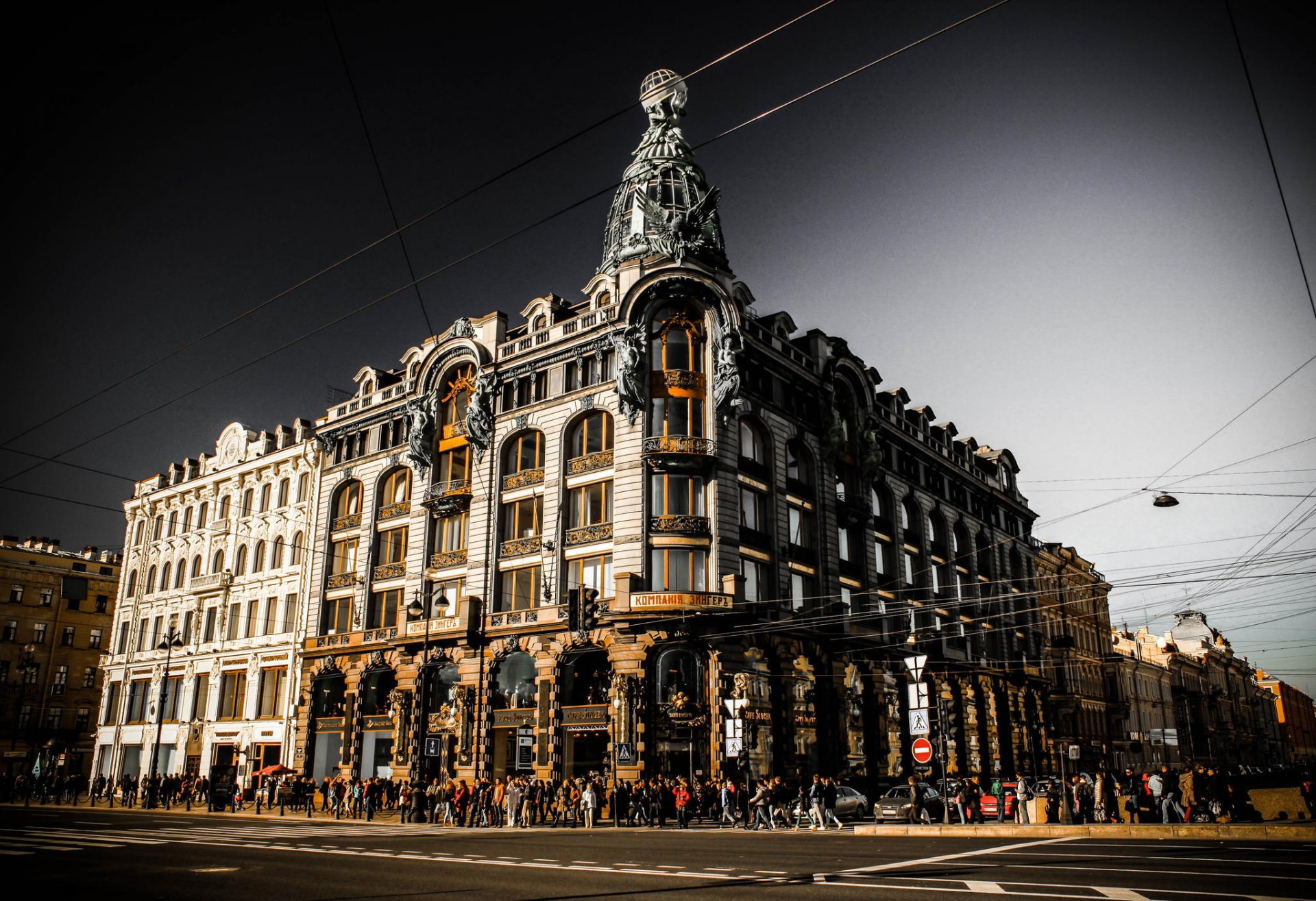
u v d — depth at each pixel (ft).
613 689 126.00
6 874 51.75
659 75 166.30
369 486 174.29
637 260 142.10
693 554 132.87
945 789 99.55
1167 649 342.23
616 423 139.44
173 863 58.13
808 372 162.50
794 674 141.69
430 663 151.02
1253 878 46.65
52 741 247.09
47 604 260.21
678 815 110.22
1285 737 539.29
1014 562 240.94
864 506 168.86
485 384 157.17
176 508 222.89
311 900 42.60
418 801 124.36
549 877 51.01
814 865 56.44
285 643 179.01
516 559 146.92
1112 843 71.72
